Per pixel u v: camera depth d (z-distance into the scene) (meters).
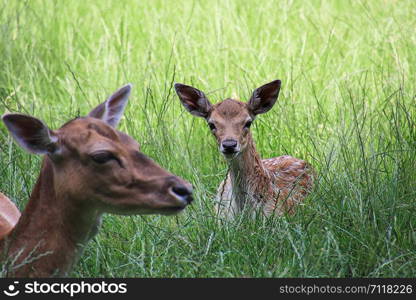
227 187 12.54
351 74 15.48
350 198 10.97
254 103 12.67
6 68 16.75
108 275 9.65
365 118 12.91
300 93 15.34
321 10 19.27
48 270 8.39
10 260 8.47
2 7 19.31
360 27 18.45
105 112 8.98
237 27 17.95
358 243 10.20
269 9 19.31
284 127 14.34
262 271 9.66
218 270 9.64
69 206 8.23
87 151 8.02
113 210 8.12
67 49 17.70
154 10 19.23
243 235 10.56
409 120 12.88
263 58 16.66
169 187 7.90
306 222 10.67
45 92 16.34
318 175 12.16
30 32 18.30
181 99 12.88
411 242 10.33
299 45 17.78
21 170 11.66
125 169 8.00
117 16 19.39
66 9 19.84
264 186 12.46
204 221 10.96
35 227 8.44
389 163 12.08
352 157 12.06
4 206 10.30
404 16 18.61
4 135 13.62
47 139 8.12
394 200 10.57
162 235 10.49
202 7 19.77
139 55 17.30
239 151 11.93
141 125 14.34
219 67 16.53
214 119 12.32
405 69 15.59
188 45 17.20
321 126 13.97
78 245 8.38
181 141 13.76
